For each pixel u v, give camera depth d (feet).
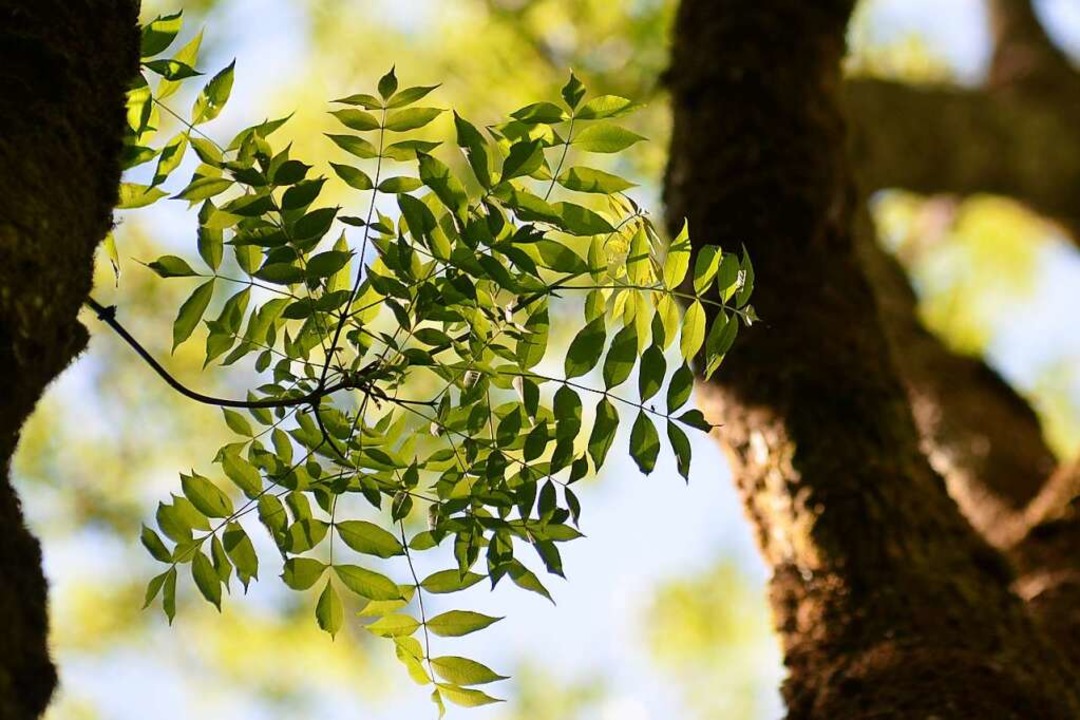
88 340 10.34
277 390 10.90
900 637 11.66
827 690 11.58
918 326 17.87
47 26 10.28
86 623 22.02
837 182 12.95
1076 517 13.21
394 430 11.07
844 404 12.24
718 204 12.75
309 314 10.73
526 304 10.69
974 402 16.48
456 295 10.69
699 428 10.62
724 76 13.11
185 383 21.36
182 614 22.09
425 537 11.01
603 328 10.62
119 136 10.43
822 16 13.43
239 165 10.61
